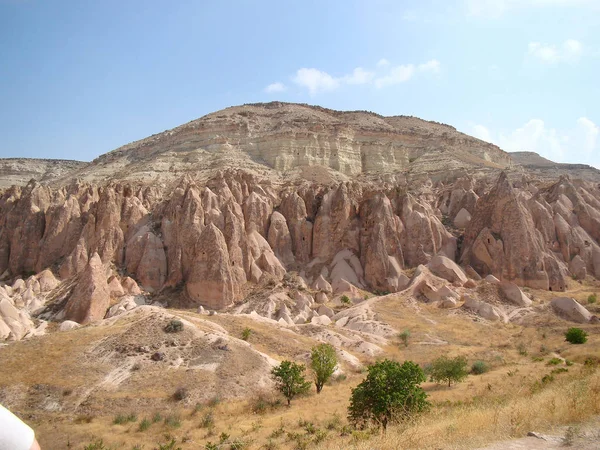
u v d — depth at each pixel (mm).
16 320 56969
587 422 14484
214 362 41125
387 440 15297
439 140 151250
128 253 78438
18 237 84500
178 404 35812
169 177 118125
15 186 97312
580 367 35000
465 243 83062
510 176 114375
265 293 70812
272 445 24578
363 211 86875
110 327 46625
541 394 20859
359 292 74250
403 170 133625
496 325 60469
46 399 35812
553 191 96625
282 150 131750
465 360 43031
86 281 63250
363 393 25000
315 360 39531
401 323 60719
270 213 88812
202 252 71438
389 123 175000
